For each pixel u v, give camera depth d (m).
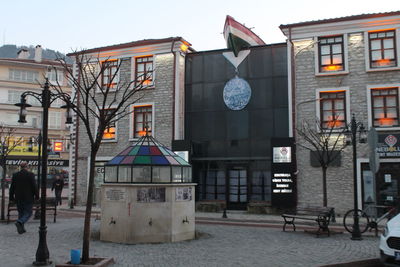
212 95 22.55
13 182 12.38
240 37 21.61
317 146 18.84
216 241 11.21
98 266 7.67
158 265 8.06
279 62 21.39
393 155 18.23
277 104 21.20
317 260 8.60
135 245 10.45
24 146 51.09
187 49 23.66
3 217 15.45
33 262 7.96
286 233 12.97
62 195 34.19
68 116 11.22
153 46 23.11
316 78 19.97
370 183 18.61
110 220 11.15
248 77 21.88
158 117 22.75
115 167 11.55
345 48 19.56
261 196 21.14
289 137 19.83
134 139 23.14
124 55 23.84
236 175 21.78
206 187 22.28
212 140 22.25
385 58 19.12
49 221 15.90
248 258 8.80
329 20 19.73
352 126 12.45
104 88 23.98
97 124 24.00
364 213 13.16
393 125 18.62
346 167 18.97
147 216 10.95
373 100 19.14
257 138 21.39
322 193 19.17
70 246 10.22
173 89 22.59
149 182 11.20
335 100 19.72
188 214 11.70
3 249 9.60
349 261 8.47
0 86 53.91
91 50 24.33
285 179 19.58
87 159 24.28
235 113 21.98
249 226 15.14
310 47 20.19
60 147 53.16
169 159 11.75
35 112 55.31
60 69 54.03
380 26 19.12
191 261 8.46
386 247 7.86
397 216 8.59
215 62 22.70
